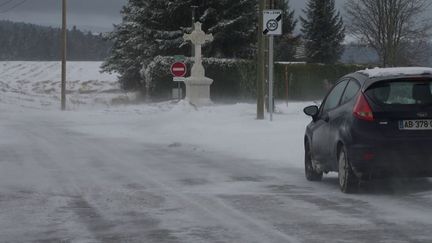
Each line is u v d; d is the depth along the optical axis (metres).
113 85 86.19
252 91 55.47
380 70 12.55
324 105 14.12
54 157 19.11
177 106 36.56
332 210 10.88
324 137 13.30
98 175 15.38
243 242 8.78
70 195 12.66
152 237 9.17
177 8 58.66
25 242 8.97
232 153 19.94
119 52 70.81
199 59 44.81
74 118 36.19
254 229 9.55
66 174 15.56
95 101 60.06
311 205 11.37
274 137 23.09
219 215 10.59
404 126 11.71
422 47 71.38
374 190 12.82
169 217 10.51
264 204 11.52
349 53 80.38
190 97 44.12
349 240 8.80
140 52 64.38
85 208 11.34
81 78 100.06
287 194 12.58
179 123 29.03
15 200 12.13
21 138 25.17
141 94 60.53
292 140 21.83
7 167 16.88
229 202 11.76
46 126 31.14
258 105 28.23
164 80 55.00
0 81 93.38
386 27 65.56
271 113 27.66
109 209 11.24
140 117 35.56
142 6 62.31
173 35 59.75
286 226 9.72
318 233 9.23
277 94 56.66
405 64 68.81
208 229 9.61
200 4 59.00
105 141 24.12
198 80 44.09
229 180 14.49
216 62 54.59
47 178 14.91
